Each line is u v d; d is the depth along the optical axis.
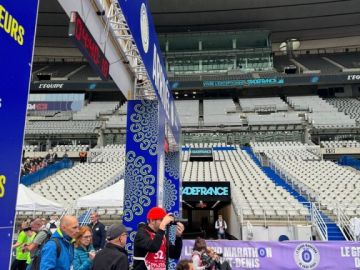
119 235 2.98
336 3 35.38
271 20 39.19
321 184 17.19
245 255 8.15
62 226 3.00
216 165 22.30
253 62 39.09
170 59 39.84
